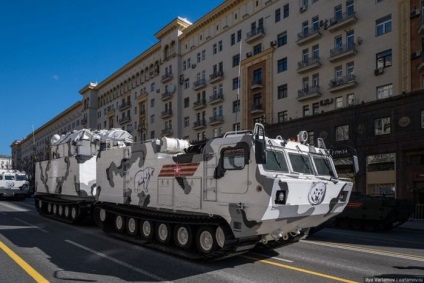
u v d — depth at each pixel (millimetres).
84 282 6414
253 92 41719
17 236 11453
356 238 12656
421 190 24844
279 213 7195
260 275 6996
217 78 46344
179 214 8906
